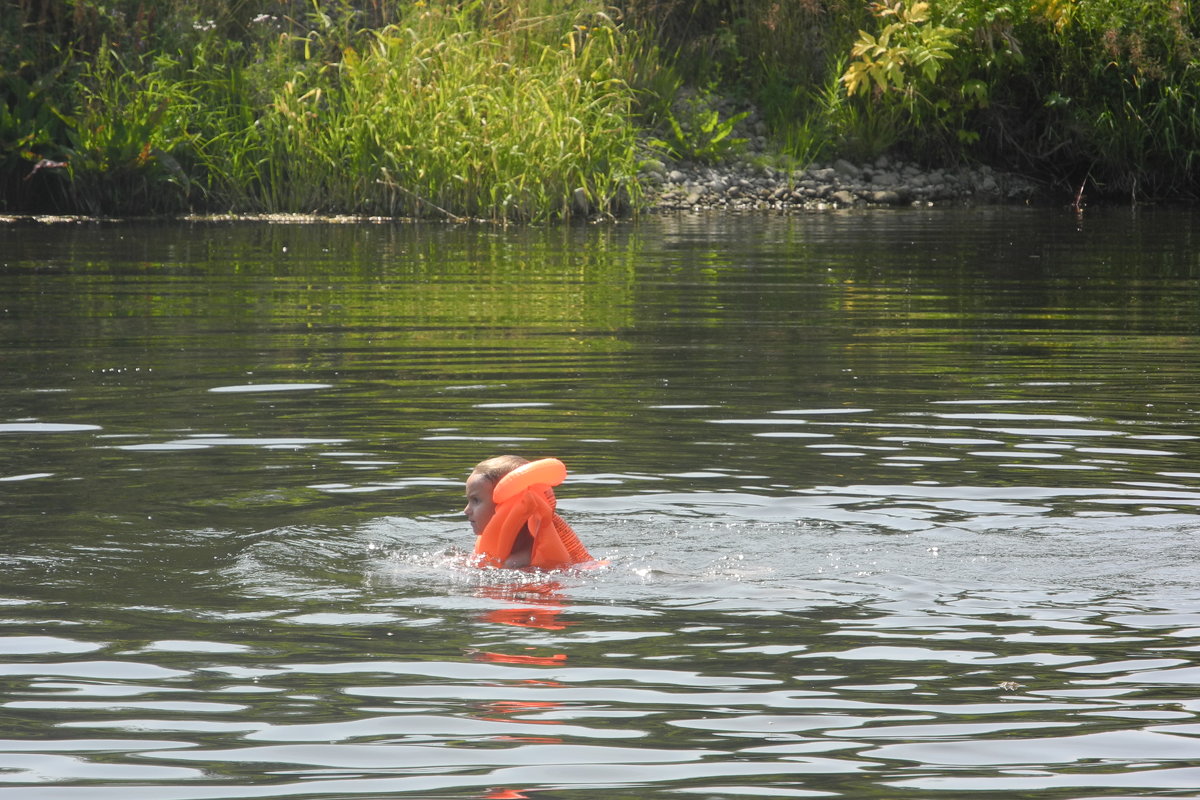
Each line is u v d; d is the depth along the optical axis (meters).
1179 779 12.60
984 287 50.19
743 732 13.62
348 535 20.39
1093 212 80.62
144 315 42.28
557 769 12.80
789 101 89.56
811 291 48.81
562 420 28.27
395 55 77.25
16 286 48.28
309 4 82.62
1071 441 26.39
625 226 72.00
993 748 13.27
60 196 72.62
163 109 72.12
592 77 79.12
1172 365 34.56
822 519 21.19
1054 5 85.62
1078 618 16.88
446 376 33.00
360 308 44.16
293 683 14.79
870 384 32.09
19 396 30.31
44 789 12.39
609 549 19.69
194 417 28.36
